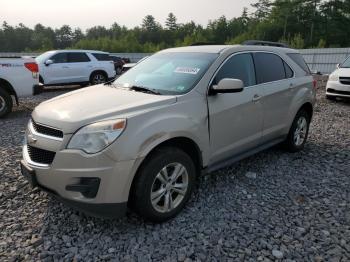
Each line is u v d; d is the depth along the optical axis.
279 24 79.69
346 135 7.00
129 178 3.12
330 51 31.17
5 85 8.60
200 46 4.85
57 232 3.33
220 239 3.23
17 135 6.78
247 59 4.61
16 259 2.93
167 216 3.49
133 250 3.07
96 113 3.24
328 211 3.78
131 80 4.45
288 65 5.39
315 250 3.09
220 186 4.38
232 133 4.23
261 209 3.81
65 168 3.09
